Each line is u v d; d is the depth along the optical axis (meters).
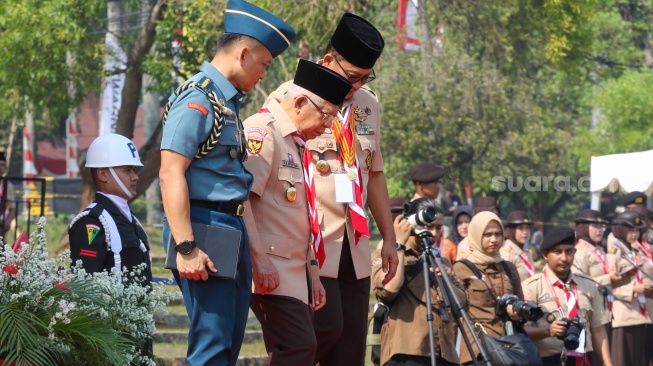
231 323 9.13
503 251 20.31
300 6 26.17
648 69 53.16
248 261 9.44
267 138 10.06
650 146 50.78
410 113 40.84
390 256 11.46
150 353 11.22
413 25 38.84
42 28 29.53
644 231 22.36
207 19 27.83
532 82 46.22
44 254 9.75
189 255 8.80
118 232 11.66
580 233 21.81
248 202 9.63
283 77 31.64
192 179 9.09
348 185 10.76
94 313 9.72
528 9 39.38
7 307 9.20
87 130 75.38
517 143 43.56
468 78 41.06
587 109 59.19
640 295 21.11
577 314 17.02
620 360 20.88
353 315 10.98
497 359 14.37
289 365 9.90
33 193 51.94
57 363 9.38
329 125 10.27
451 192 43.41
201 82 9.12
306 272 10.28
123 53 32.72
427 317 13.48
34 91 30.86
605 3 59.53
